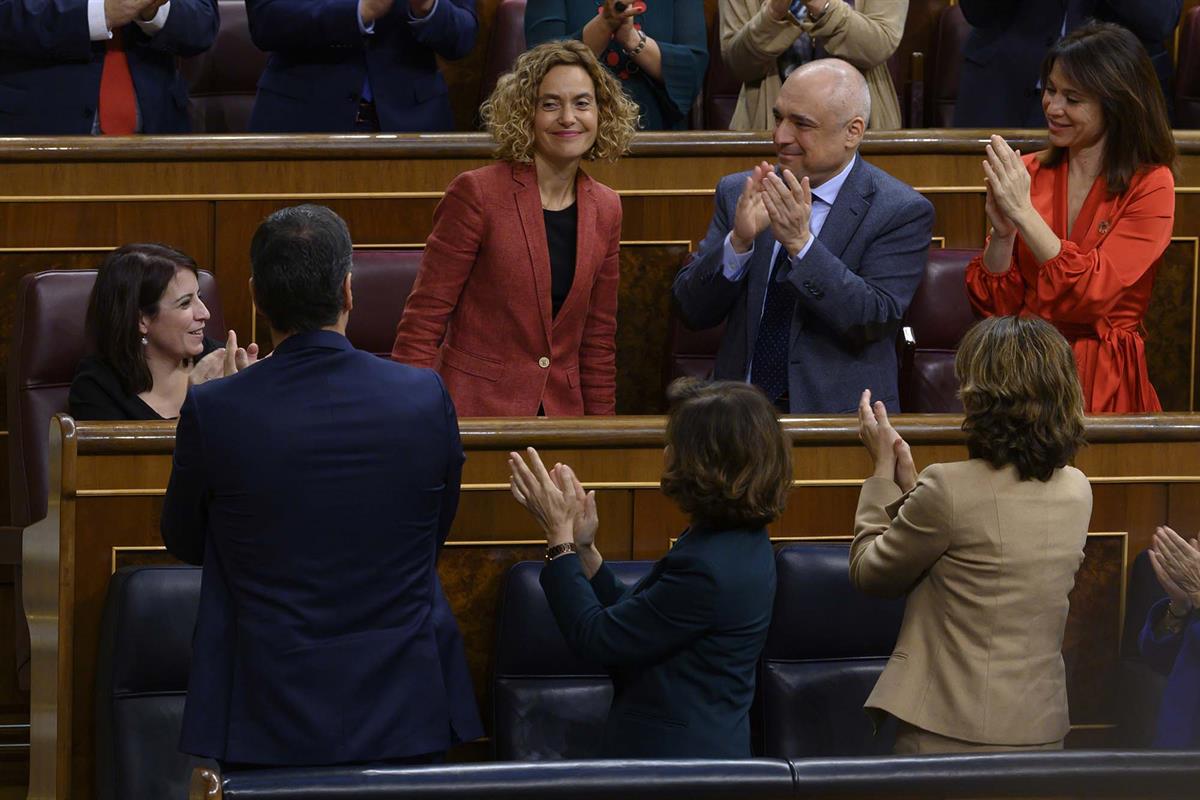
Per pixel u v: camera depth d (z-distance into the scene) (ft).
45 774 35.35
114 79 52.54
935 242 53.52
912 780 24.29
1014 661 28.58
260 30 52.65
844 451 37.73
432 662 27.09
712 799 23.98
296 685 25.80
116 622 34.19
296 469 25.99
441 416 27.35
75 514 35.42
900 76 65.16
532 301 38.83
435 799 23.47
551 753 35.70
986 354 28.68
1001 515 28.43
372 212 51.90
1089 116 39.42
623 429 37.04
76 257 50.78
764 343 39.65
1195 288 54.08
